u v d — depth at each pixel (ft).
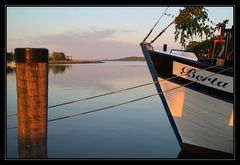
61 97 70.69
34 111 15.24
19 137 15.74
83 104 60.75
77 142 32.63
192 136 26.35
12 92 79.30
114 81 126.82
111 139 33.91
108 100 67.97
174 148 30.66
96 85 104.63
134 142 32.83
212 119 24.90
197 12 27.35
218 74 23.72
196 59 26.12
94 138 34.47
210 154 26.16
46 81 15.40
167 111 26.76
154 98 73.82
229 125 24.25
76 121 43.75
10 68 200.85
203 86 24.49
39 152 15.61
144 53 27.04
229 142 24.79
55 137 34.76
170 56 25.35
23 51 14.79
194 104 25.29
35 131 15.40
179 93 25.62
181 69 25.09
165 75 25.81
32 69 14.88
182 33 29.43
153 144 32.17
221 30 27.96
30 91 15.03
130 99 70.95
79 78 146.10
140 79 142.61
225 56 25.40
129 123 43.01
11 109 52.47
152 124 42.50
